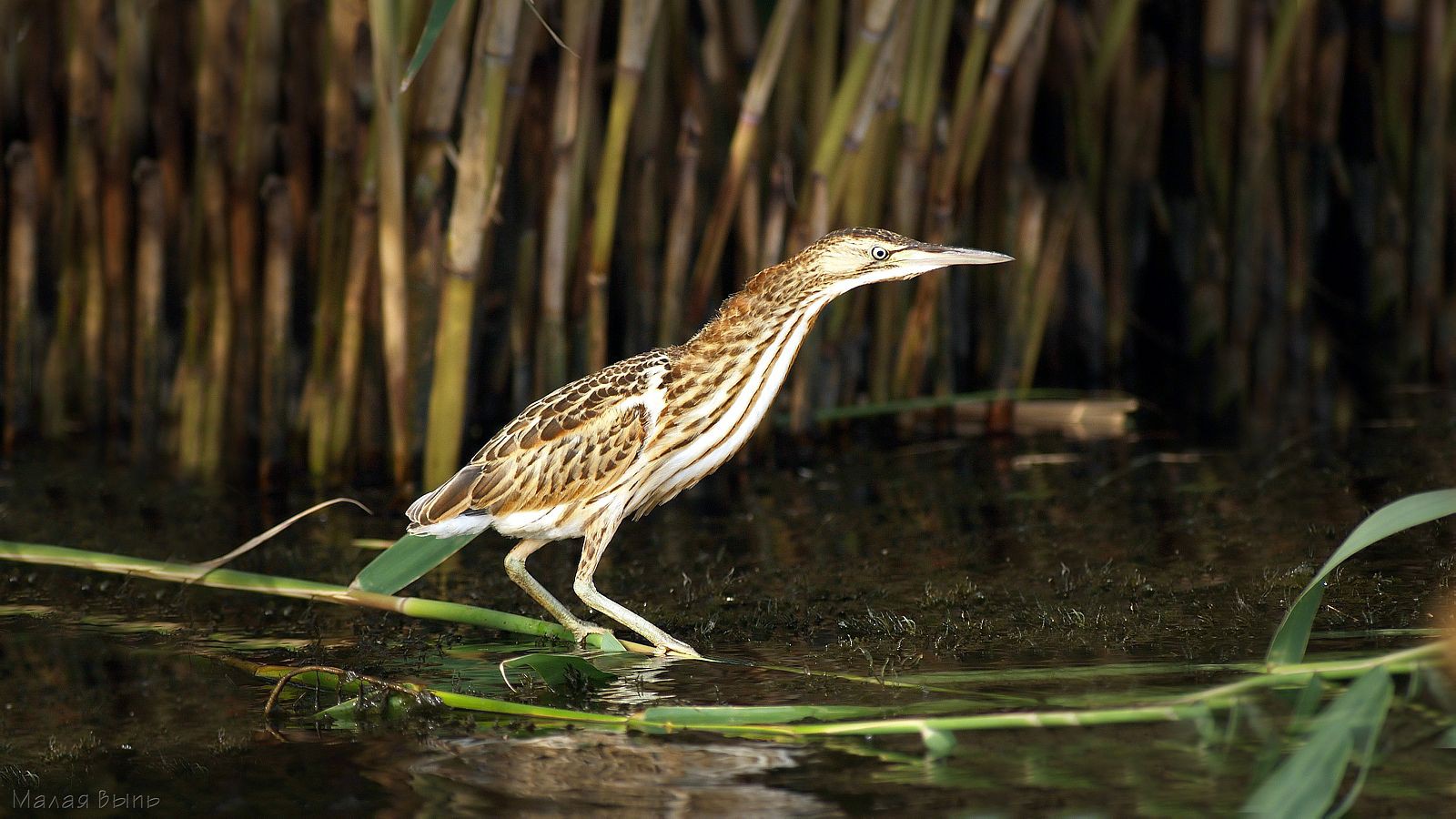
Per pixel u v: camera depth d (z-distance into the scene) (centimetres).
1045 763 598
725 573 944
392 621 861
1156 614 802
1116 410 1348
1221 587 848
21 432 1371
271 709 698
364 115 1160
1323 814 541
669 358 871
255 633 834
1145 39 1449
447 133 1128
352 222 1175
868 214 1270
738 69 1350
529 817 562
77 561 852
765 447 1302
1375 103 1492
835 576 923
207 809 584
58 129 1412
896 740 634
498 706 675
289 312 1240
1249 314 1450
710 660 757
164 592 921
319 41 1270
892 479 1196
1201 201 1453
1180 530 991
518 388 1311
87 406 1384
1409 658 624
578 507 831
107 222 1344
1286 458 1180
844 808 561
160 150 1355
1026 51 1338
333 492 1185
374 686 703
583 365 1246
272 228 1231
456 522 830
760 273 874
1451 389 1403
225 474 1250
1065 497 1104
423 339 1155
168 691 734
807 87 1334
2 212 1427
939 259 861
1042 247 1457
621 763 616
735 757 618
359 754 637
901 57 1238
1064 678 695
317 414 1219
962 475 1197
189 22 1342
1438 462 1119
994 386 1401
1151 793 565
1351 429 1266
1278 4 1403
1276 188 1465
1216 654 722
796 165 1358
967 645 762
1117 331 1483
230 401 1298
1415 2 1438
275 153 1321
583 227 1264
